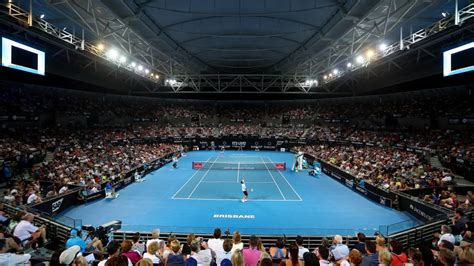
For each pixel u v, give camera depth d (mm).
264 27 23109
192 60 34875
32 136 31938
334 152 39438
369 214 19047
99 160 30172
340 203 21625
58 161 26953
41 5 17609
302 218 18281
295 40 26875
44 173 23359
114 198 22625
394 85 44250
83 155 30625
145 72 32406
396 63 36281
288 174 33750
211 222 17484
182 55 31531
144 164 32438
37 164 27109
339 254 8156
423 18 19562
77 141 36031
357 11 17453
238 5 18969
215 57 34625
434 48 29469
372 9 16094
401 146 35250
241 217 18438
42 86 39844
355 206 20844
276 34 24891
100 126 45719
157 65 35969
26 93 37625
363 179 24656
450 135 32156
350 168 29453
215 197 23219
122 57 25719
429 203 16500
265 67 40969
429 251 6133
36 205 15883
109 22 19688
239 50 30469
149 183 28312
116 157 32781
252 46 29297
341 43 25812
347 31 20547
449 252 4684
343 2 17828
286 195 23953
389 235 12422
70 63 36531
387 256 5035
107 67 41219
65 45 26453
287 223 17406
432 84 40438
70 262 5195
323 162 35188
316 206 20844
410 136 36812
